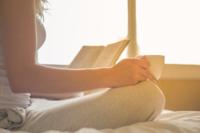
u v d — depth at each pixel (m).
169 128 0.58
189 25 2.08
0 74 0.73
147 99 0.64
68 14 2.05
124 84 0.66
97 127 0.64
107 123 0.64
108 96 0.65
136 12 2.04
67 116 0.66
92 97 0.67
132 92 0.64
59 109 0.68
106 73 0.67
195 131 0.57
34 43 0.66
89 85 0.66
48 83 0.65
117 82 0.66
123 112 0.64
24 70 0.64
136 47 1.98
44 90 0.66
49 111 0.69
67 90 0.66
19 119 0.68
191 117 0.73
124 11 2.07
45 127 0.67
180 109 1.91
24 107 0.79
